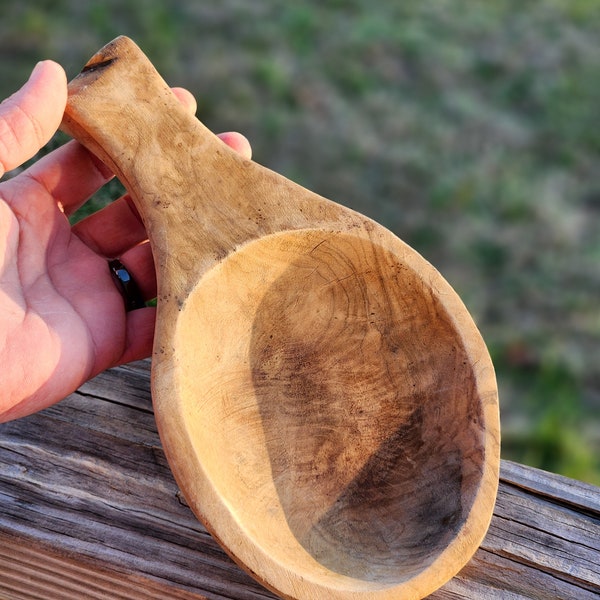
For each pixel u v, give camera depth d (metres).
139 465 0.63
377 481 0.63
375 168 1.20
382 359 0.65
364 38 1.39
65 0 1.32
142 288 0.66
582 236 1.15
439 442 0.62
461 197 1.18
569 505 0.64
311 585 0.56
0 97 1.12
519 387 1.01
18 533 0.62
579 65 1.39
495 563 0.62
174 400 0.59
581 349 1.05
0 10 1.29
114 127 0.63
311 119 1.25
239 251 0.62
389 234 0.63
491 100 1.32
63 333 0.63
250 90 1.27
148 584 0.61
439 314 0.63
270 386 0.65
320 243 0.63
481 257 1.12
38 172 0.66
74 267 0.66
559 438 0.94
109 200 0.76
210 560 0.62
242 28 1.36
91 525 0.62
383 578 0.58
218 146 0.63
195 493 0.57
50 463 0.63
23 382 0.62
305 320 0.66
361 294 0.65
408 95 1.31
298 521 0.61
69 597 0.63
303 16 1.40
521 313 1.08
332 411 0.64
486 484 0.59
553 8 1.51
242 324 0.65
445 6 1.49
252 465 0.62
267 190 0.63
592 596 0.62
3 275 0.63
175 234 0.62
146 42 1.29
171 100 0.64
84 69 0.65
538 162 1.24
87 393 0.65
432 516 0.61
